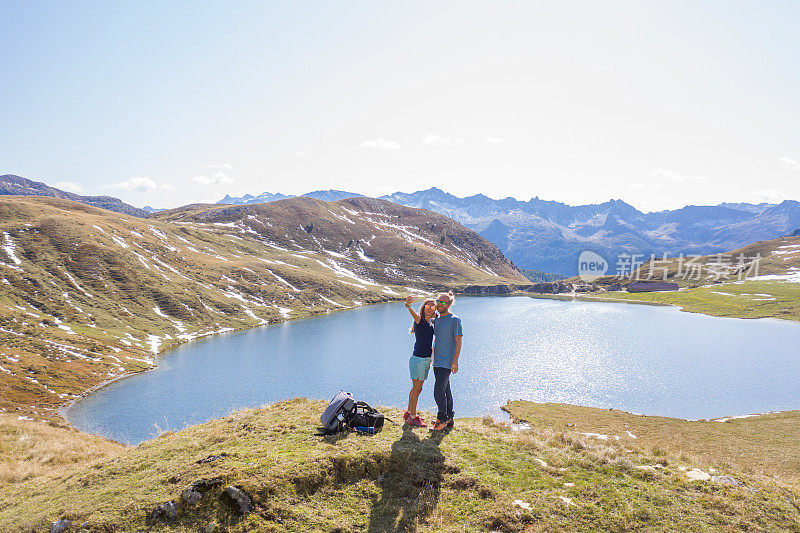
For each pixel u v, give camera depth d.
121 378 100.50
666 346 116.75
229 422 13.79
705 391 77.75
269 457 9.93
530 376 89.56
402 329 162.38
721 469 10.53
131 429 69.44
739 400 72.56
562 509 8.35
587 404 72.06
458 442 11.24
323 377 98.69
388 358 116.00
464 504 8.66
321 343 137.75
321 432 11.67
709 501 8.61
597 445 11.71
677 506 8.45
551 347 118.44
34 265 157.00
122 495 9.19
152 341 137.25
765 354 105.88
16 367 91.31
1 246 160.38
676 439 41.72
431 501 8.75
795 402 71.00
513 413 57.59
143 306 160.75
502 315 187.62
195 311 169.00
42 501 9.82
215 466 9.67
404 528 8.01
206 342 142.00
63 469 12.93
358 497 8.91
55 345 109.88
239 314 179.50
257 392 89.19
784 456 34.81
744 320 155.75
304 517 8.17
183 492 8.67
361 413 12.08
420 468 9.73
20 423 28.98
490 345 122.06
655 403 71.88
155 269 189.75
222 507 8.34
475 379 88.44
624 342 123.25
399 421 12.94
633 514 8.20
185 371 106.38
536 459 10.55
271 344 137.25
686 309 185.38
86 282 160.50
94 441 30.91
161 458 11.06
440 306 12.13
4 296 133.00
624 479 9.55
